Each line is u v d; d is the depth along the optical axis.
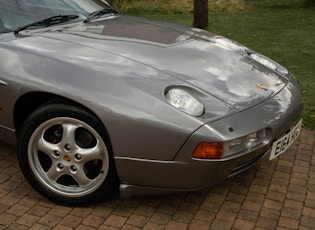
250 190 3.19
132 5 13.48
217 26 10.12
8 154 3.64
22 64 2.89
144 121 2.52
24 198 3.02
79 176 2.83
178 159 2.54
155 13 12.52
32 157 2.91
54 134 2.86
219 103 2.69
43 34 3.21
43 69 2.81
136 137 2.55
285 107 2.95
